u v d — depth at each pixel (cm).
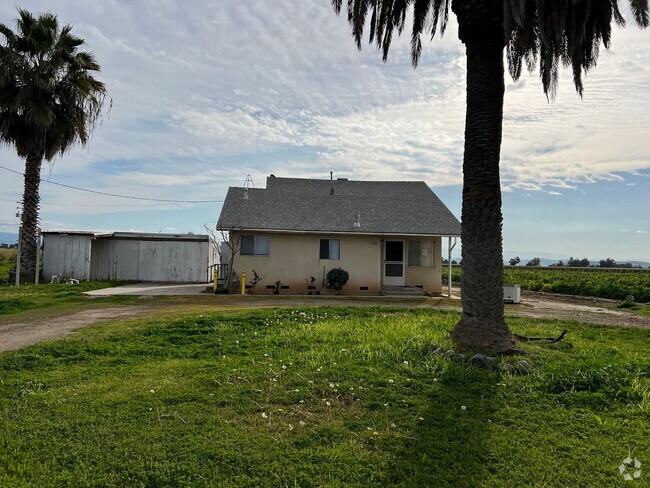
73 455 422
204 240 2683
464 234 824
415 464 409
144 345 859
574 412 534
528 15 840
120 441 450
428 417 512
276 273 2047
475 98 820
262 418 507
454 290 2547
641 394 575
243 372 670
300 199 2334
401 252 2188
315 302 1678
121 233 2614
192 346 864
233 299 1739
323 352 779
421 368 678
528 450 438
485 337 780
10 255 3731
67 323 1120
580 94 932
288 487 373
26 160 2188
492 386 613
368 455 425
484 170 808
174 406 543
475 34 819
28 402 559
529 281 2889
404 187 2625
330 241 2089
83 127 2231
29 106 2053
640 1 762
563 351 816
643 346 951
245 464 407
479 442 453
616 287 2241
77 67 2208
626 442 458
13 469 397
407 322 1068
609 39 859
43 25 2109
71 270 2378
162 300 1667
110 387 615
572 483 382
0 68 2005
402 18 999
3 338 941
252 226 1991
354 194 2467
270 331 972
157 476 387
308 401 561
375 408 540
